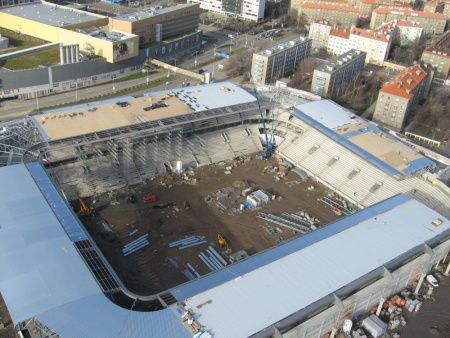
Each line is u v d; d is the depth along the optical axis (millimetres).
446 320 123250
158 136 173750
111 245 137875
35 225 121250
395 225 134750
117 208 152750
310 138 189000
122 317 99688
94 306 101375
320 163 181125
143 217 150000
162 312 101938
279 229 151125
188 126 183625
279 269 116125
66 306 100438
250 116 197750
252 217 155375
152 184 165375
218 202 160625
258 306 105750
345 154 178000
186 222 150000
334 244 125562
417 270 130750
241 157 187375
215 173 176000
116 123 171375
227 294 108062
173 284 127188
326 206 165125
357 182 170125
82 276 108312
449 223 137875
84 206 147375
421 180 164250
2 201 127625
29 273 107062
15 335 107875
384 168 168250
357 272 117250
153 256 135750
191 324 99438
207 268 133375
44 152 153875
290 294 109562
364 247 125438
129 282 126250
